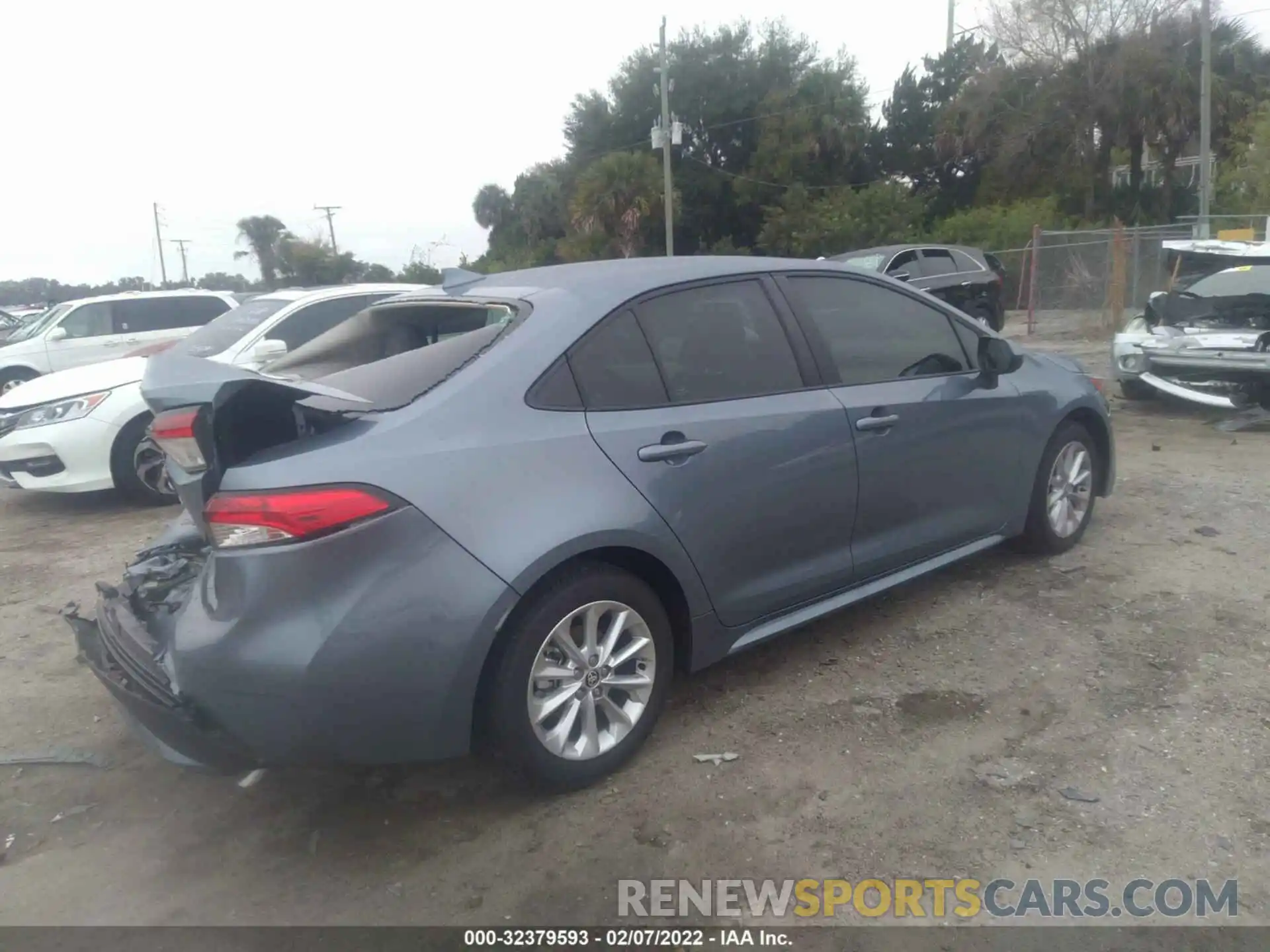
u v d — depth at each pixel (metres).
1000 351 4.60
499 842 3.19
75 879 3.12
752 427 3.76
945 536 4.60
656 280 3.79
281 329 8.22
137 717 3.09
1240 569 5.12
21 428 7.64
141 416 7.83
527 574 3.09
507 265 47.44
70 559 6.47
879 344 4.42
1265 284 9.55
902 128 40.75
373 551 2.89
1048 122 33.25
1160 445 8.36
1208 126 22.34
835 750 3.60
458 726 3.04
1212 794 3.23
